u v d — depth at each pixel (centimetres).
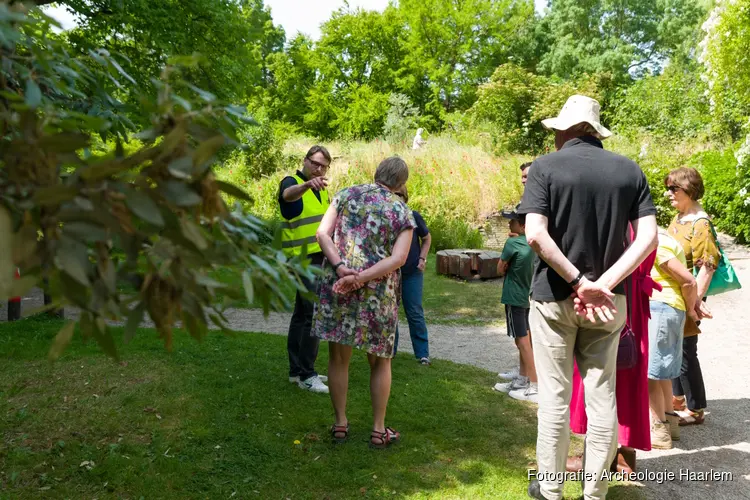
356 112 3725
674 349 391
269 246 141
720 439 417
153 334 591
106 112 176
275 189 1658
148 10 1051
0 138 102
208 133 107
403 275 588
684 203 439
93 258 98
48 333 588
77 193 89
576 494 328
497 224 1589
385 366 372
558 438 303
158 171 99
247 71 1283
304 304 461
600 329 296
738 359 639
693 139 2197
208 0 1204
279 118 4034
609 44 4434
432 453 368
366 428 399
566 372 304
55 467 321
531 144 2334
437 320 817
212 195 104
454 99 4034
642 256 286
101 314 97
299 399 441
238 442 364
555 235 295
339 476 333
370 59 4094
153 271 104
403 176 369
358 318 349
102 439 357
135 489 305
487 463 359
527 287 479
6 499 287
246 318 760
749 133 1451
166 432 370
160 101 108
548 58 4359
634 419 337
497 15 3884
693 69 3534
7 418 377
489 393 490
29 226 88
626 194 291
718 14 1642
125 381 451
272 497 309
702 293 422
